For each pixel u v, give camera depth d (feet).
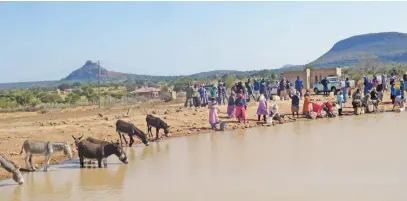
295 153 58.59
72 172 52.11
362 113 104.83
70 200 40.42
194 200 39.17
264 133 79.71
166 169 52.16
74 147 66.18
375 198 37.52
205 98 112.68
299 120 96.58
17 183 47.03
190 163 55.21
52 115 112.16
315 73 172.76
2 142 66.64
